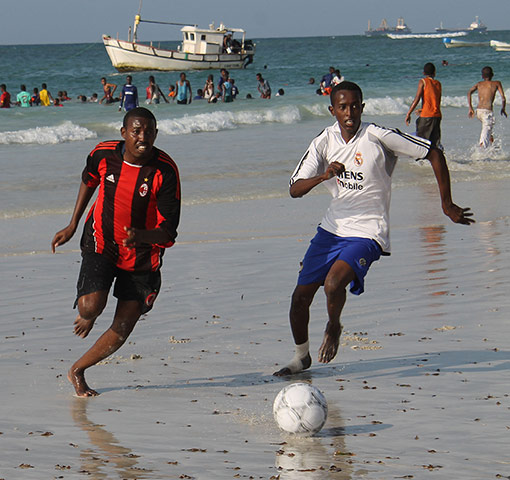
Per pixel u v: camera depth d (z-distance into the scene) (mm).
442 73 124188
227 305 17125
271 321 15906
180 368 13133
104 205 11430
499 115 62344
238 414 10914
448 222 26547
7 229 26281
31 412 11016
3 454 9336
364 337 14547
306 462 9055
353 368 12891
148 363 13398
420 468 8766
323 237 12430
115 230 11453
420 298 17109
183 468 8898
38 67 164875
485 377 12156
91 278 11445
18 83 108750
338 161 12156
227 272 20141
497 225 25781
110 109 65188
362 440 9742
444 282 18438
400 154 12109
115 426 10438
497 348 13641
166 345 14414
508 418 10352
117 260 11633
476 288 17812
